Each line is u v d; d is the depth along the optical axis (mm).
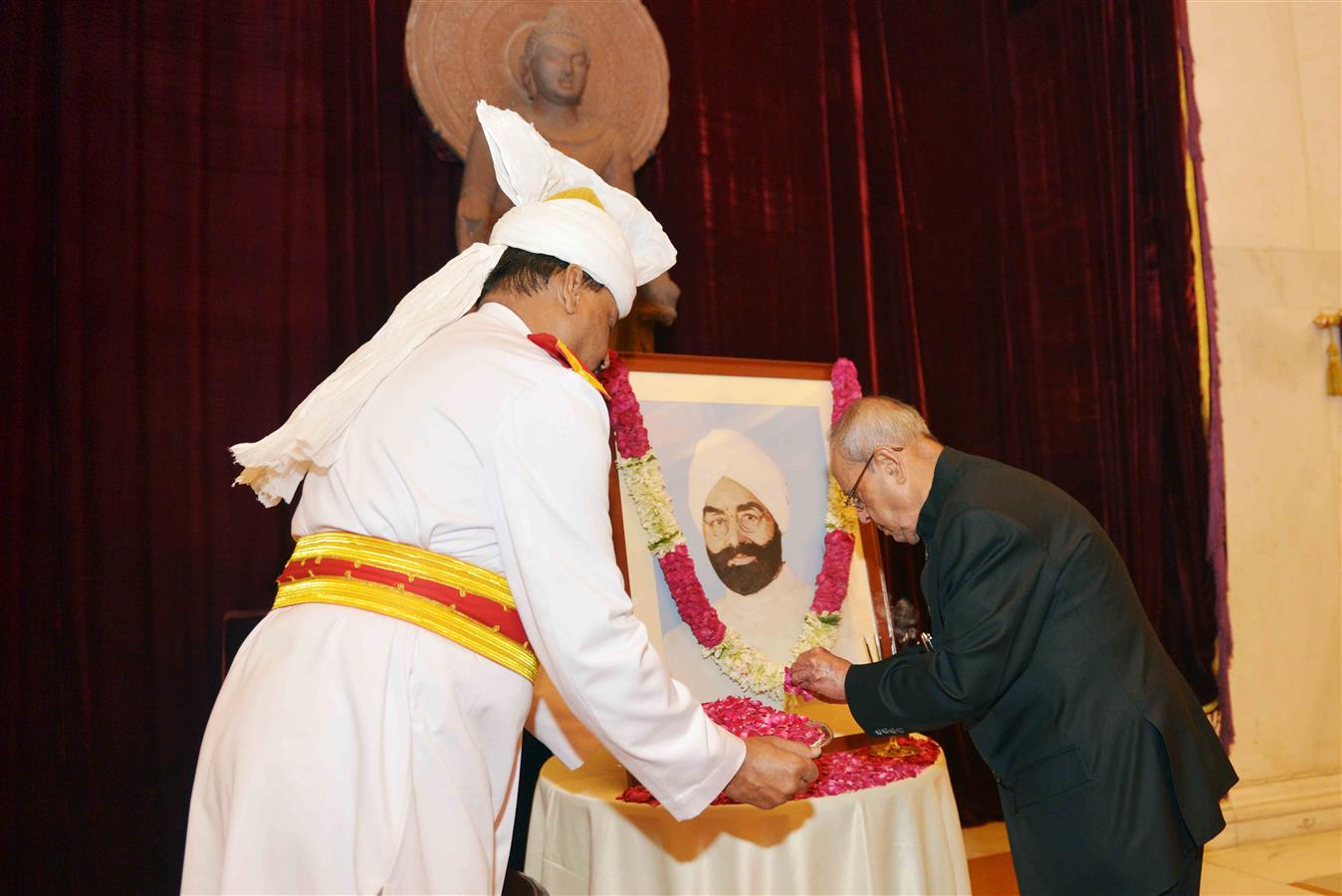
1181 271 4539
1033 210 4738
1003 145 4730
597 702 1461
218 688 3277
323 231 3531
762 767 1714
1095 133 4609
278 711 1397
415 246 3740
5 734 2975
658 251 1962
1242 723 4426
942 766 2305
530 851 2365
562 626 1430
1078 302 4617
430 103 3580
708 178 4133
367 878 1308
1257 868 3910
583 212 1714
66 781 3066
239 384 3383
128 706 3162
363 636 1427
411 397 1528
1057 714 1872
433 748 1402
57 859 3023
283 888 1331
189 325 3332
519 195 1853
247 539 3371
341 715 1389
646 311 3521
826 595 2549
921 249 4543
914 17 4652
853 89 4430
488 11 3674
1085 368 4590
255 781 1358
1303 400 4672
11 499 3035
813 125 4355
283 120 3520
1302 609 4570
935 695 1850
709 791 1614
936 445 2131
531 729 1963
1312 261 4750
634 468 2445
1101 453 4547
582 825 2150
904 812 2127
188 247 3352
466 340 1577
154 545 3234
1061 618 1896
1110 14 4648
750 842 2008
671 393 2594
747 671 2393
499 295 1716
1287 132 4777
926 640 2203
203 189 3389
